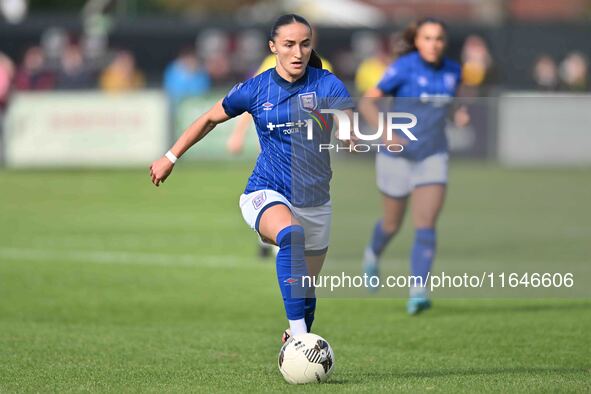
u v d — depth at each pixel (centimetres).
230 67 10450
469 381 2297
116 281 4106
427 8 18638
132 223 5816
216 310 3531
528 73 11012
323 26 10712
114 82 9538
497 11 15238
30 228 5619
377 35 10738
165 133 8762
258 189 2391
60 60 10188
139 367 2539
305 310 2503
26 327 3192
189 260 4622
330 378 2353
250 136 9138
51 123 8738
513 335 2991
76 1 14388
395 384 2264
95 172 8612
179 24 10794
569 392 2164
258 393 2192
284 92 2348
